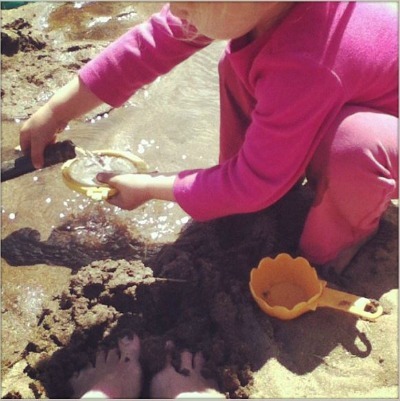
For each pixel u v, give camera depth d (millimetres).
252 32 1461
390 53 1503
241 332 1504
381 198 1518
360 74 1451
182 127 2080
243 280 1609
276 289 1594
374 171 1469
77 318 1513
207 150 2012
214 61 2309
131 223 1813
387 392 1426
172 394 1399
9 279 1679
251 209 1523
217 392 1417
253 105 1605
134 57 1668
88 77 1685
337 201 1539
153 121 2096
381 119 1493
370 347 1495
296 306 1500
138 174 1637
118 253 1743
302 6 1387
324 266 1654
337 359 1477
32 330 1567
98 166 1731
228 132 1768
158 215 1828
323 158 1494
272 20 1404
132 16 2475
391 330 1524
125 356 1459
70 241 1774
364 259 1687
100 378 1427
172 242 1759
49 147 1723
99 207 1853
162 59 1679
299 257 1575
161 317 1567
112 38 2379
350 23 1434
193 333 1500
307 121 1416
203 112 2131
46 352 1479
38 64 2248
